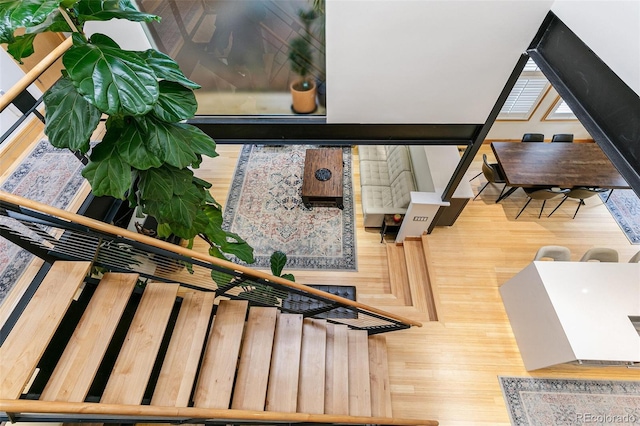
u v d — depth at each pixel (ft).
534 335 11.12
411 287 14.10
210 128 10.93
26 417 4.77
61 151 10.17
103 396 5.90
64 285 6.06
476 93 9.57
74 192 9.23
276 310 9.14
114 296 6.59
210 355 7.60
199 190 6.70
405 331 12.62
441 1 7.59
